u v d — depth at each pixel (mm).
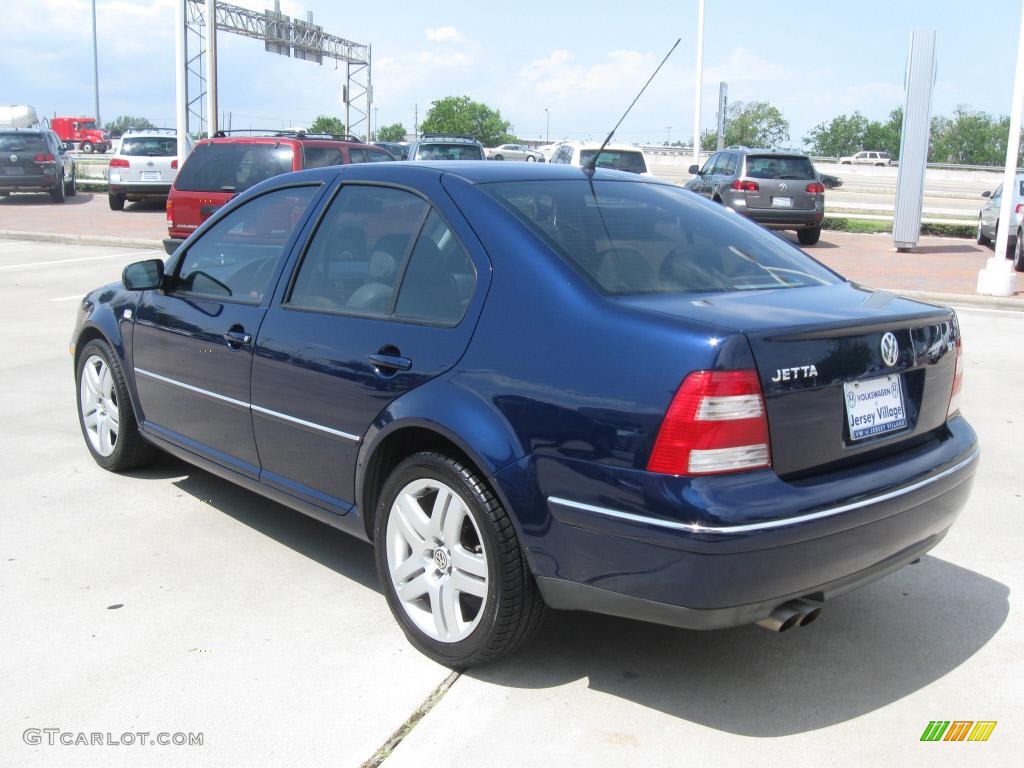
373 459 3562
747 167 18859
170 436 4785
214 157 12148
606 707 3186
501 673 3387
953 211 31188
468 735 3014
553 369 3037
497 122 91500
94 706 3141
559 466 2980
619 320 2988
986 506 5160
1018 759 2961
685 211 3971
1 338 8977
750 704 3230
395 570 3531
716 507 2727
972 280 14742
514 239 3334
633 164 19156
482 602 3240
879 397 3174
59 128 74875
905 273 15492
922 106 17984
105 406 5355
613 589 2930
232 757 2883
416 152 22203
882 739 3049
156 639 3568
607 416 2891
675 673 3418
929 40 17891
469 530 3328
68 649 3486
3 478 5258
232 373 4215
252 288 4277
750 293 3379
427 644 3436
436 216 3602
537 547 3055
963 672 3473
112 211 23094
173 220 12297
